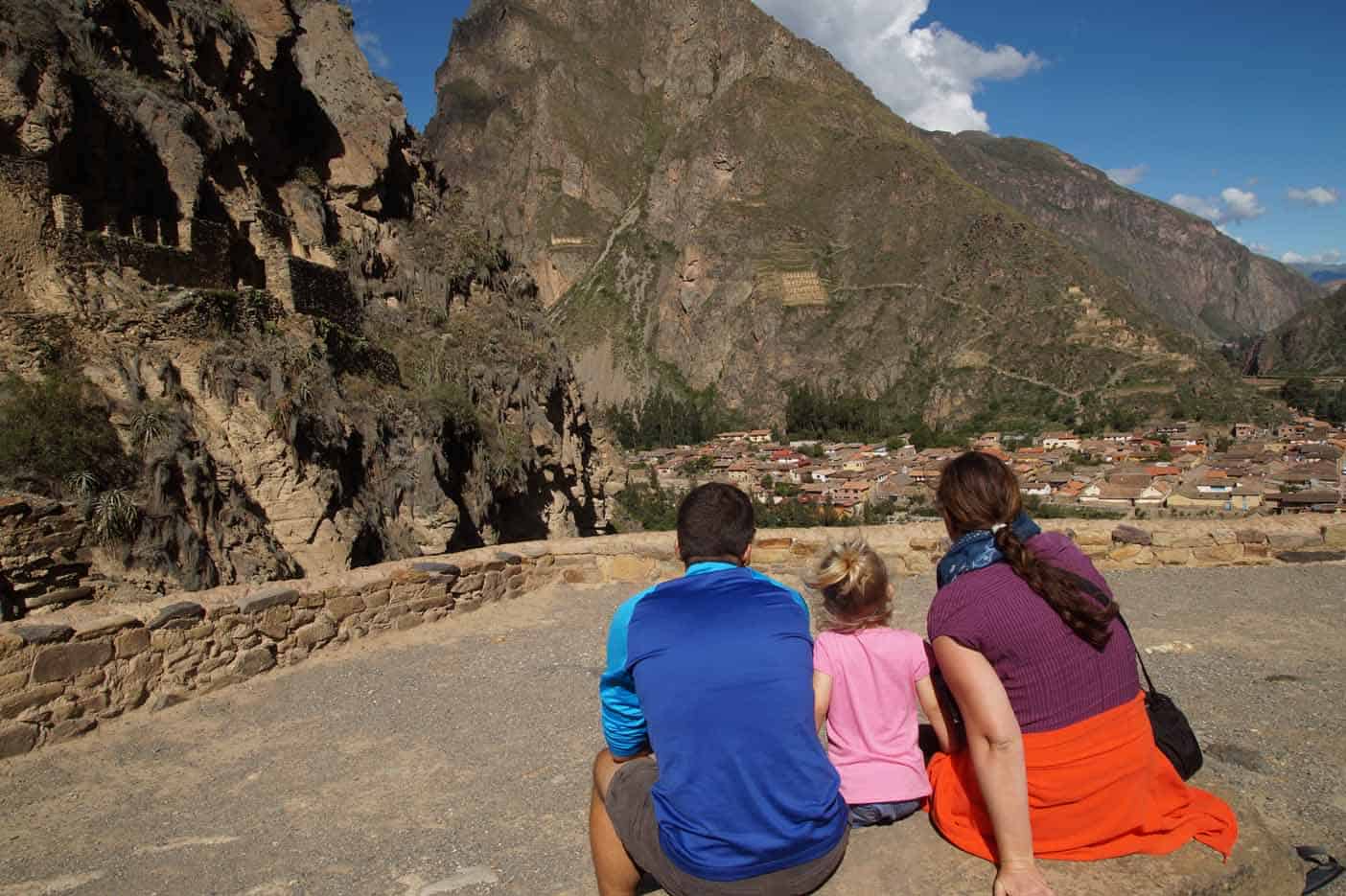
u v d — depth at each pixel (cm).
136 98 2094
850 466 11294
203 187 2269
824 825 268
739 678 265
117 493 1399
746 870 259
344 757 557
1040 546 297
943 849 296
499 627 833
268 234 2392
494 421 2978
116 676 625
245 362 1805
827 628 326
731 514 315
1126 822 282
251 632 708
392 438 2242
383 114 3603
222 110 2577
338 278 2630
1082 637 277
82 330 1593
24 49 1747
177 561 1480
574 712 612
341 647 772
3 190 1578
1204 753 499
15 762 562
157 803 504
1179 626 752
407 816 469
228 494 1678
